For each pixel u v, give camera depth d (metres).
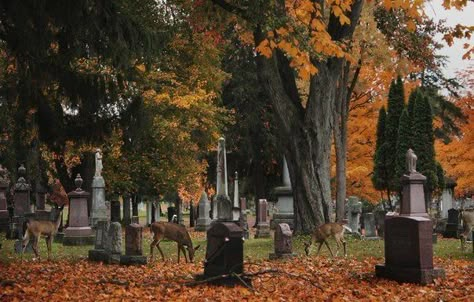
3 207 33.25
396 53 29.73
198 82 37.91
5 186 33.66
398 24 28.89
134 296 11.31
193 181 40.72
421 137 31.41
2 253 20.58
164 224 17.88
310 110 24.75
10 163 34.78
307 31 15.38
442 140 44.94
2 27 16.30
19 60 17.22
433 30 29.81
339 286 12.84
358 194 40.34
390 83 35.28
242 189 51.69
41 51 16.17
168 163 38.88
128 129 20.48
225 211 29.86
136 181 40.06
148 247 23.69
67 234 25.72
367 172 38.34
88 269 16.25
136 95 21.45
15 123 21.52
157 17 21.66
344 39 22.86
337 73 24.77
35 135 21.20
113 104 19.48
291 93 25.33
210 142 40.47
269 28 15.46
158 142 36.94
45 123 19.05
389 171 34.06
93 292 11.77
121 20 17.12
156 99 34.47
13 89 19.75
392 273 13.58
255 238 30.39
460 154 38.22
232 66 44.72
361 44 28.28
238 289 11.97
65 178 37.38
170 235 17.77
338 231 18.84
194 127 38.06
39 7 14.84
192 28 24.34
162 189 40.62
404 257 13.40
